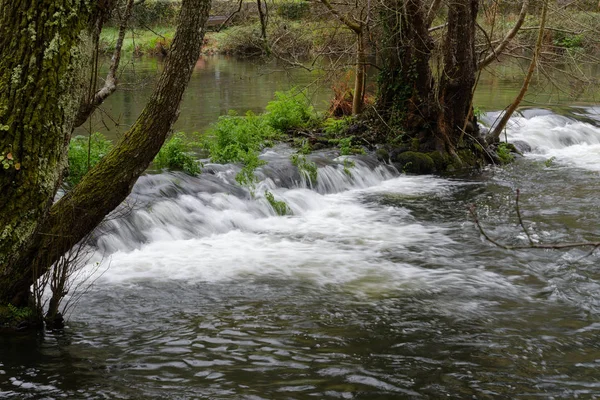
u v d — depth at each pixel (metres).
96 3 6.31
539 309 8.05
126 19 7.52
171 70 6.89
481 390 6.11
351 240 10.78
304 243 10.59
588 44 20.11
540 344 7.10
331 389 6.06
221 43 36.09
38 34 6.06
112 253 9.62
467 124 16.86
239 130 14.87
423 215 12.33
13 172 6.25
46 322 7.20
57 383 6.06
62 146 6.42
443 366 6.55
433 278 9.05
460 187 14.53
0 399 5.77
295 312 7.82
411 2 15.98
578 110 22.53
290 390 6.03
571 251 10.09
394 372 6.41
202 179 12.43
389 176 15.42
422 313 7.86
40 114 6.18
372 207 12.94
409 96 16.77
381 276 9.11
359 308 7.97
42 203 6.44
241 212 11.75
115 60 7.44
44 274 6.98
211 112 21.02
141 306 7.88
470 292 8.55
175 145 12.81
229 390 6.01
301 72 30.55
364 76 18.48
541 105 22.72
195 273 9.05
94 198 6.86
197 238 10.66
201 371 6.36
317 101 23.31
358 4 16.42
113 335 7.09
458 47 16.33
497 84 27.28
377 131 17.00
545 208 12.65
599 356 6.85
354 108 18.56
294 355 6.72
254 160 13.24
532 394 6.07
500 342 7.12
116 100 22.33
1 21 6.11
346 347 6.93
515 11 21.16
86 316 7.53
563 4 19.53
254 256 9.85
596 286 8.77
